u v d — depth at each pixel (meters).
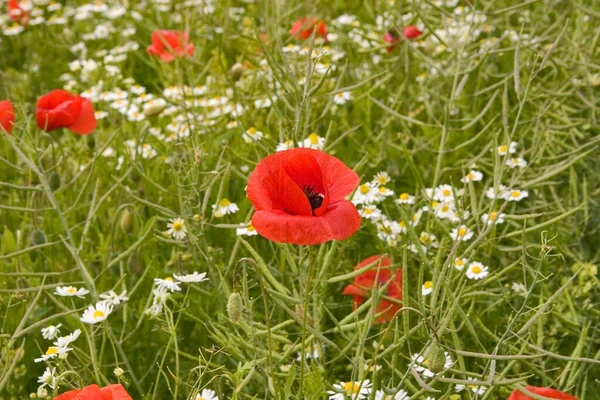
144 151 1.86
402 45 1.96
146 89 2.42
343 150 1.84
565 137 1.81
